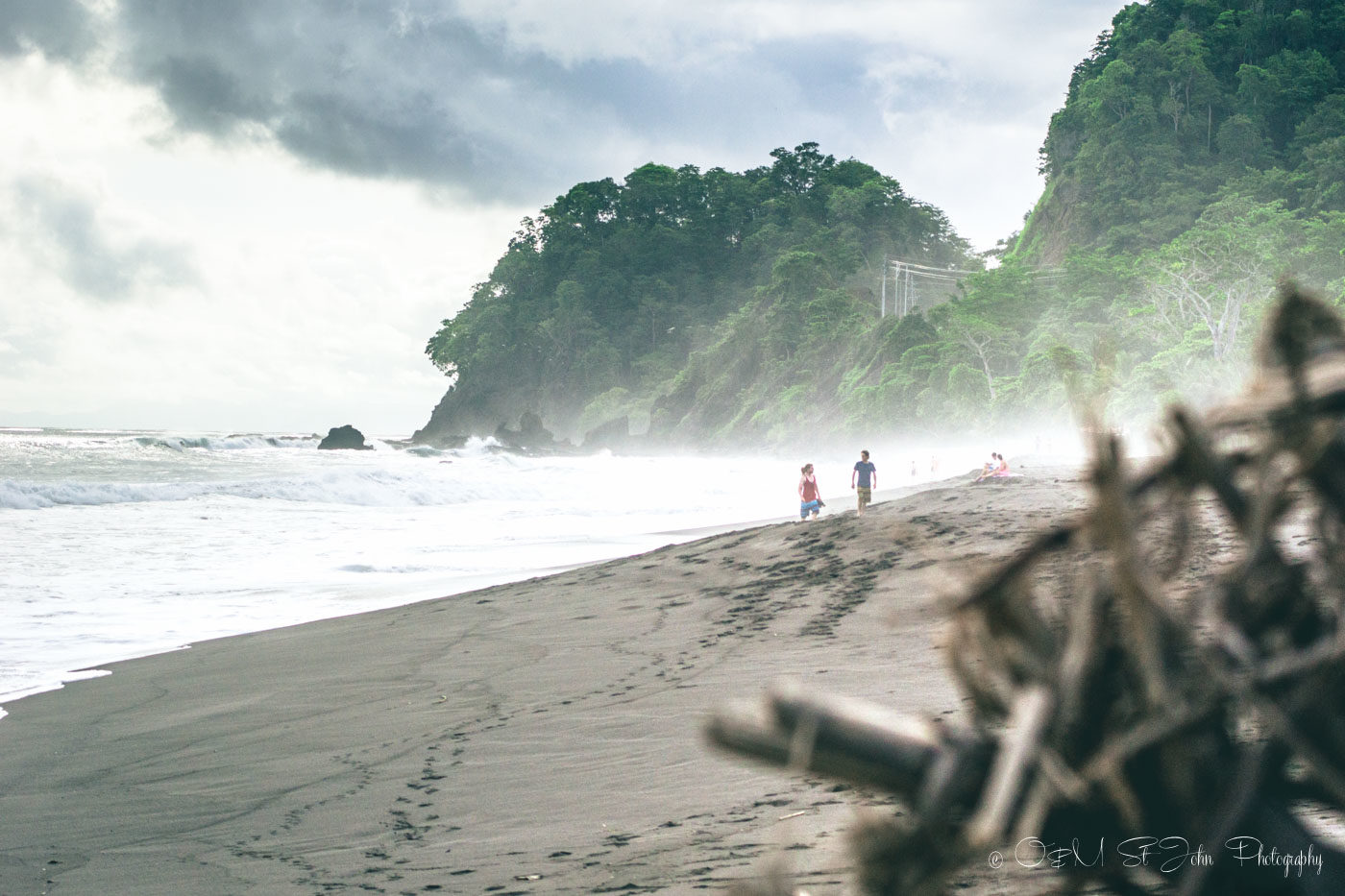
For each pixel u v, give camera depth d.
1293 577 0.52
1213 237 76.56
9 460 74.19
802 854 3.33
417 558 21.58
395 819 5.11
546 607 13.02
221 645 12.20
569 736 6.40
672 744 5.86
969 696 0.53
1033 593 0.53
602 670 8.72
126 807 5.95
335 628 13.05
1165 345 75.31
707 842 3.81
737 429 145.38
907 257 178.75
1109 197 129.62
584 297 184.00
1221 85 134.38
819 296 150.38
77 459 78.31
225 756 7.00
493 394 189.12
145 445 99.25
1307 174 115.19
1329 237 81.88
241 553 22.12
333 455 107.50
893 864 0.47
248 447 108.19
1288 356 0.53
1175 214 120.50
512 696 8.03
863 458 22.97
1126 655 0.50
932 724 0.50
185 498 34.62
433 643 11.20
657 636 10.18
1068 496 16.06
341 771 6.26
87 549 22.25
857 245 170.75
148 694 9.52
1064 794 0.48
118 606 15.52
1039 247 140.00
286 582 18.09
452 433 188.50
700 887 3.23
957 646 0.53
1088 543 0.53
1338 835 1.57
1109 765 0.48
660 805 4.60
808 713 0.48
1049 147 150.88
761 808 4.19
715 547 15.95
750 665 7.92
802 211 186.00
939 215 187.25
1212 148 130.88
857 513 17.23
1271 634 0.51
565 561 21.11
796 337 149.62
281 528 27.36
